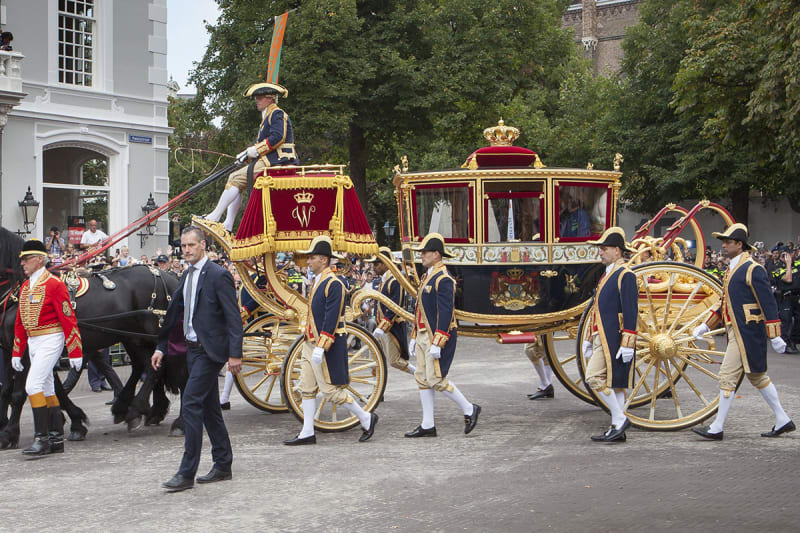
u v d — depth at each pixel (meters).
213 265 6.62
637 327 8.80
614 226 9.08
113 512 5.75
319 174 8.81
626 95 31.89
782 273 15.96
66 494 6.25
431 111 22.88
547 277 9.13
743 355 7.97
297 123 21.38
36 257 7.77
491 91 24.44
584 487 6.27
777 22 17.80
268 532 5.27
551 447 7.81
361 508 5.77
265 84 9.48
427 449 7.78
